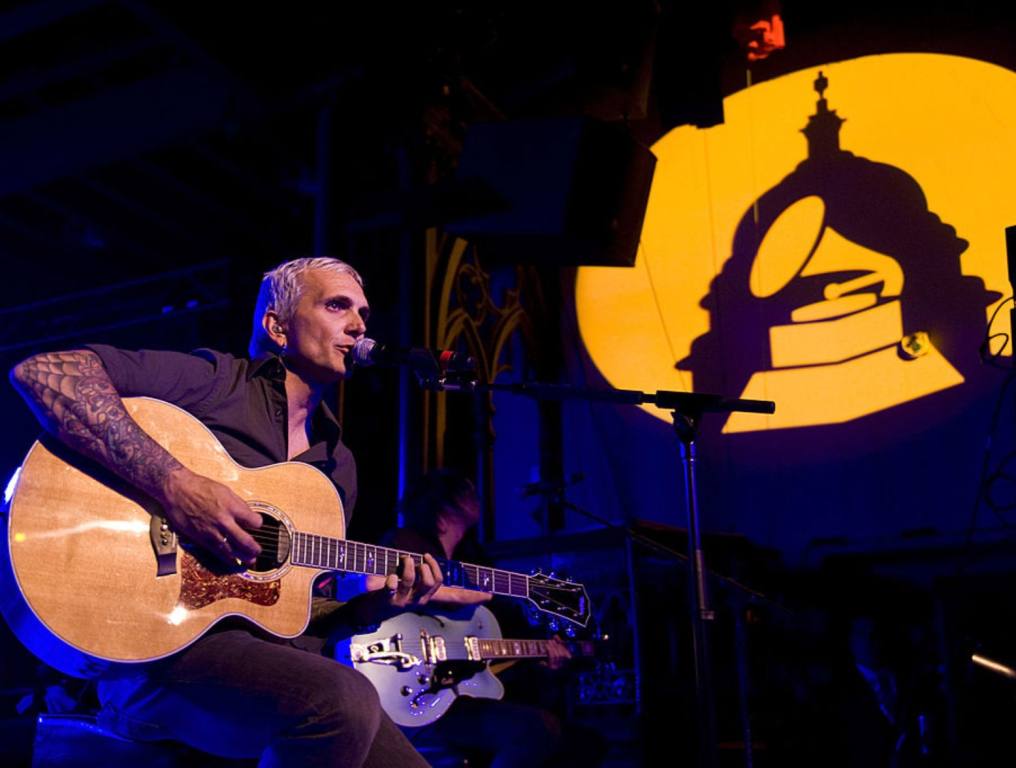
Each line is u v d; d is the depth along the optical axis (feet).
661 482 20.30
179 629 6.66
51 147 21.75
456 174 16.11
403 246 17.54
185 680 6.61
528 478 21.42
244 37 17.11
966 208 19.03
